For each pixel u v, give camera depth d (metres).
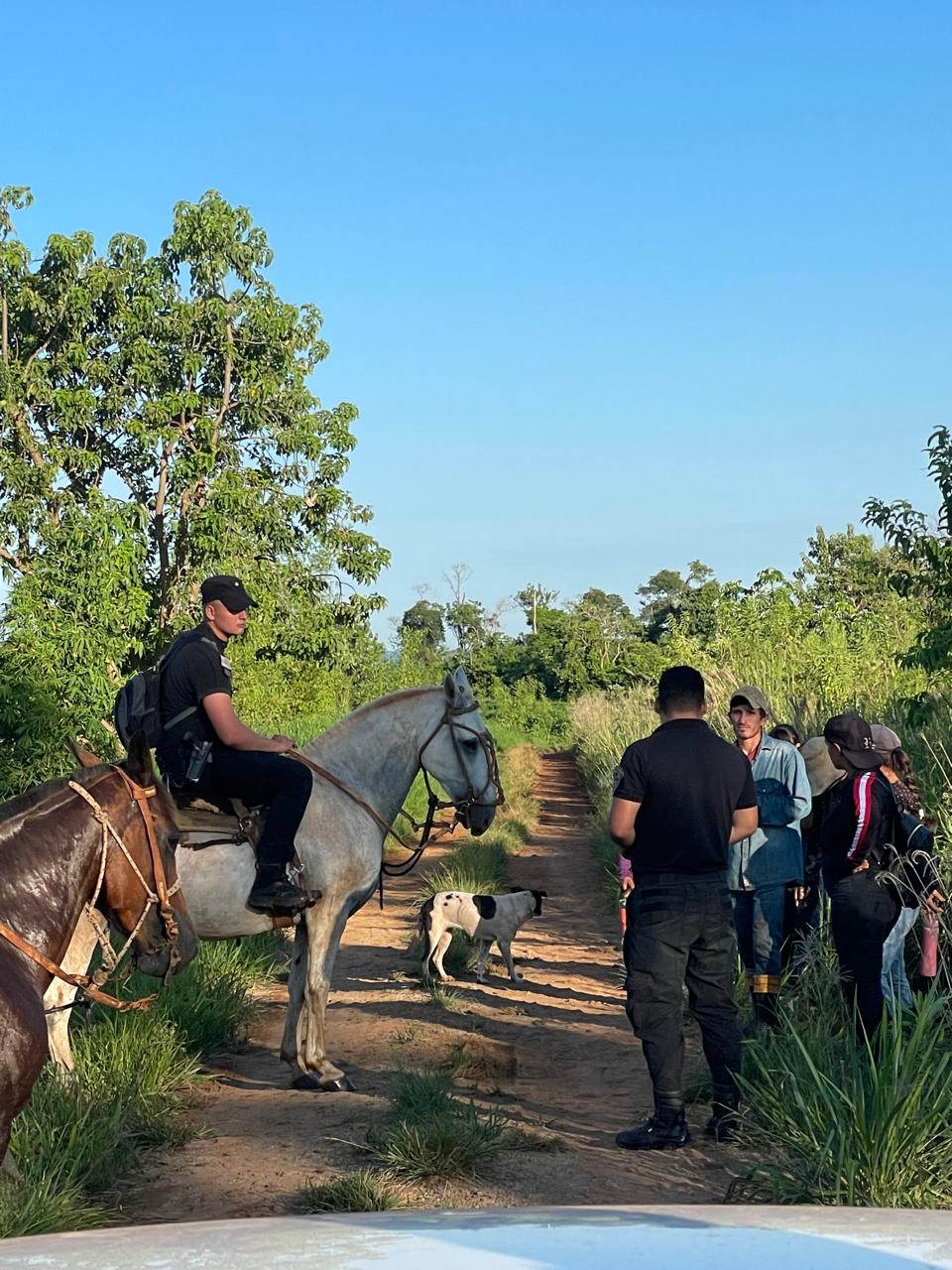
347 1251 0.98
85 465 27.94
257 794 6.79
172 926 4.66
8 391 27.06
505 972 10.85
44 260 28.52
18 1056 3.88
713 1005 5.92
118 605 20.69
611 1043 8.21
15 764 14.81
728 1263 0.93
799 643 19.03
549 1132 6.03
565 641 81.25
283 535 31.03
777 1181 4.86
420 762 7.93
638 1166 5.50
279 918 6.92
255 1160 5.65
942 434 10.41
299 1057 7.02
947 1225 1.05
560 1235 1.01
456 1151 5.39
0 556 26.16
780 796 7.36
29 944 4.14
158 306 29.95
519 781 32.44
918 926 7.17
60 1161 5.10
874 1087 5.08
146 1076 6.48
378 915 13.93
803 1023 7.05
